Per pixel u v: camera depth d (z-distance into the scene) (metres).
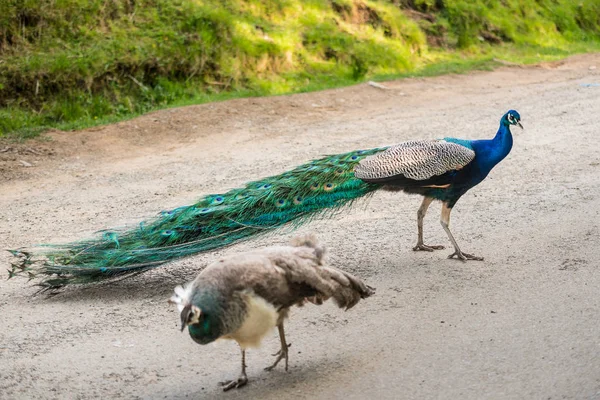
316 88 17.12
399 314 6.21
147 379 5.25
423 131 13.31
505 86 18.14
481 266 7.24
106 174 11.13
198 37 16.73
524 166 10.86
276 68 17.83
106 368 5.40
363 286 5.25
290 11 19.56
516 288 6.66
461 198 9.52
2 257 7.86
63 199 9.94
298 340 5.82
